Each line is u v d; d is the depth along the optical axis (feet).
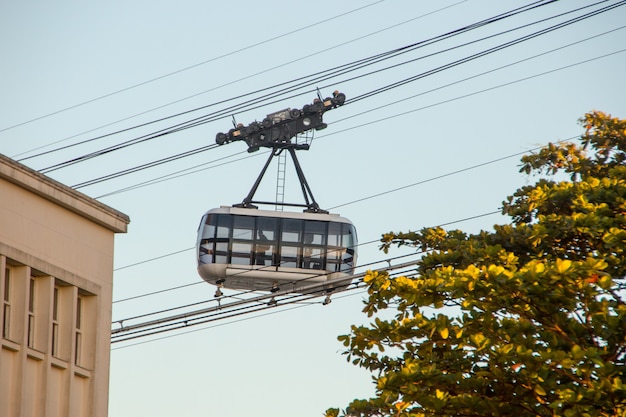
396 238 235.81
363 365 190.80
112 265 276.82
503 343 172.96
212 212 428.15
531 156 243.81
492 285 169.27
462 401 167.94
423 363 180.34
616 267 182.80
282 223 426.10
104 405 267.80
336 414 185.47
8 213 245.86
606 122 242.17
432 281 177.06
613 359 167.53
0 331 239.30
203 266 424.87
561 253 200.75
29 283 248.32
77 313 267.39
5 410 240.32
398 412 172.55
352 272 428.15
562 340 170.09
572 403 158.61
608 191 201.87
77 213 265.75
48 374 250.37
